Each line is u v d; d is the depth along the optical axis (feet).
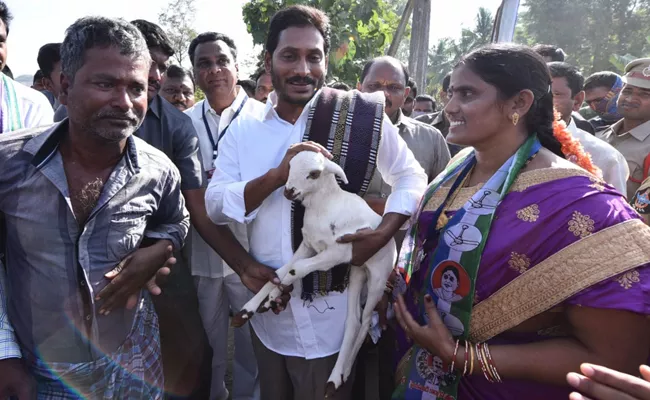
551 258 5.11
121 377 6.42
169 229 6.95
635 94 12.84
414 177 7.61
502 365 5.32
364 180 7.07
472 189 5.99
